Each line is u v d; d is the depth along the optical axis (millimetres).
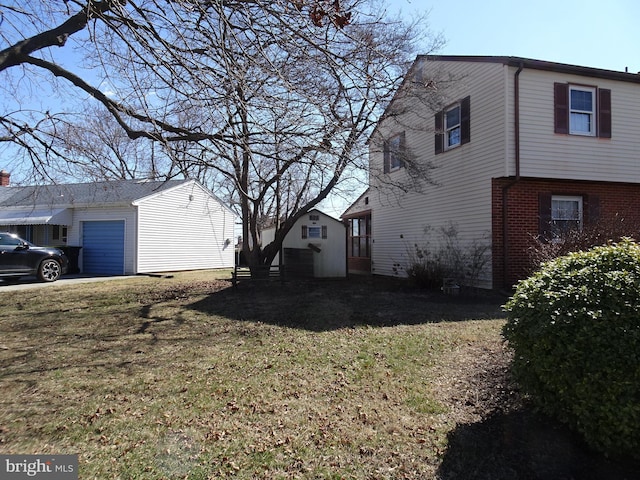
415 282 11367
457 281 10359
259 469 2707
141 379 4312
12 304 9125
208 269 20344
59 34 4805
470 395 3801
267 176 11633
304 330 6363
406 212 14680
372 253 17344
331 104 5812
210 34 4172
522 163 10133
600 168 10766
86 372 4551
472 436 3086
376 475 2646
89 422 3367
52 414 3518
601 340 2607
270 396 3844
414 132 14078
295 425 3291
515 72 10148
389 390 3951
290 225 12766
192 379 4293
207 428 3254
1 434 3191
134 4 3943
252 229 12797
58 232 18797
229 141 5277
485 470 2678
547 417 3193
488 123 10664
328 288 11562
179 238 19016
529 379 3059
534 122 10273
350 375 4352
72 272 16844
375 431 3189
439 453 2877
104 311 8242
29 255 13234
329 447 2969
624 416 2471
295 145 5453
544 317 2902
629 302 2707
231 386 4090
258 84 4594
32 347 5594
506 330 3283
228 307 8500
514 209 10570
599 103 10852
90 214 17484
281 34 4008
